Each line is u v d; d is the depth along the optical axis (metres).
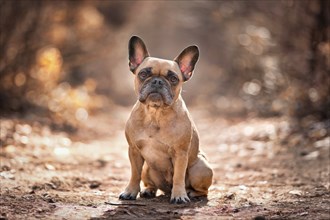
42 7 16.66
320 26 13.83
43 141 12.16
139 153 6.87
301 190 7.65
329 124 12.80
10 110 15.21
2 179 7.94
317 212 6.09
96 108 21.19
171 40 43.06
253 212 6.15
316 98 13.78
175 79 6.62
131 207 6.39
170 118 6.51
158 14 37.03
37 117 15.05
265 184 8.30
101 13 27.91
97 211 6.18
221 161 11.12
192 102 30.42
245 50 20.83
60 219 5.81
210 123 18.98
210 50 33.28
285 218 5.83
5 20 15.23
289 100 14.56
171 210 6.24
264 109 18.02
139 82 6.66
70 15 20.17
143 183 7.32
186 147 6.61
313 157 10.38
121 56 31.39
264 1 16.84
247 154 11.86
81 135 14.70
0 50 15.16
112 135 15.78
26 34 15.82
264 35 16.98
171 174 6.95
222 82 28.11
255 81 19.53
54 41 17.97
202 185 6.95
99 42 22.75
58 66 17.22
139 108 6.64
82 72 24.22
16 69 15.62
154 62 6.66
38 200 6.67
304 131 12.98
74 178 8.46
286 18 15.64
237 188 7.87
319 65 13.66
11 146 10.76
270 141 13.05
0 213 5.96
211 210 6.28
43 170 9.05
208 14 24.14
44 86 16.62
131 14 32.72
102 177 8.88
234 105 21.92
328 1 13.77
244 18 19.25
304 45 14.85
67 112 16.61
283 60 15.48
